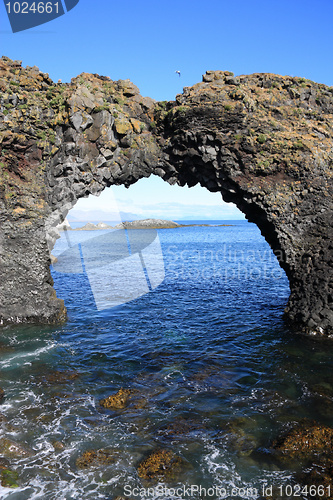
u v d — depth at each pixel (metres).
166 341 20.17
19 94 21.58
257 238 97.25
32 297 22.67
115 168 24.17
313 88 24.73
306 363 17.17
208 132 22.92
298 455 10.88
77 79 23.75
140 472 10.31
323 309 20.72
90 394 14.55
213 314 25.06
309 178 22.53
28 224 22.14
